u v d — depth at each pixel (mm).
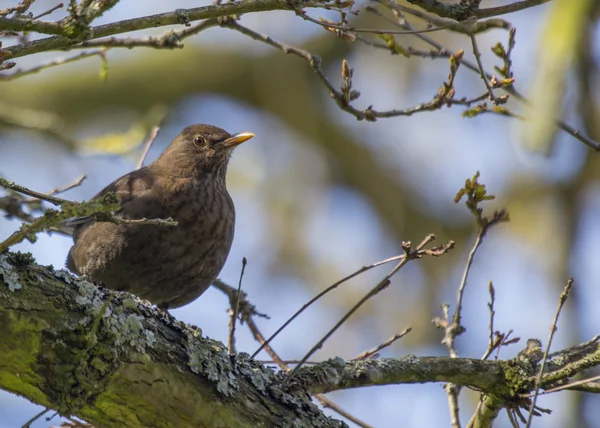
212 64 20281
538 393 8234
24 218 11094
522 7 7488
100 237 10328
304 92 20125
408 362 8492
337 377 8250
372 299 17547
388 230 19453
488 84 8469
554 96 11750
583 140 9203
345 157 19812
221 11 7383
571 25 12414
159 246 10328
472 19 7605
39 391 6840
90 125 19797
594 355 8086
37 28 6770
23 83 19578
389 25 17453
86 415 7117
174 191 10648
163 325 7348
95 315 6852
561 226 16844
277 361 9305
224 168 11625
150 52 20375
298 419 7637
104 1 6871
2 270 6672
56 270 7023
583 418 13812
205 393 7301
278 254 18141
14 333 6645
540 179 17406
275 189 19000
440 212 19375
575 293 15625
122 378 6949
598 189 17000
